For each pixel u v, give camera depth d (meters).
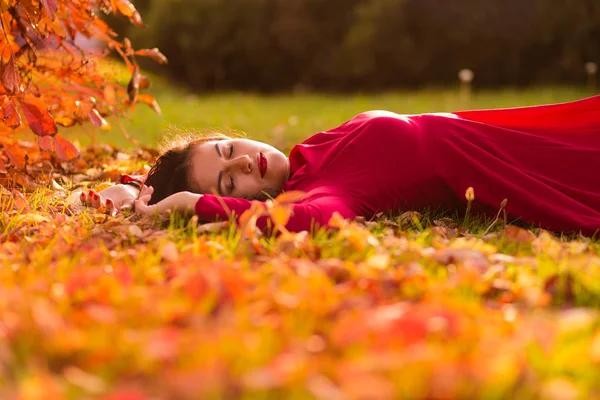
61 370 1.62
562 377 1.58
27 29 3.82
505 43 18.05
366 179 3.18
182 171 3.24
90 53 4.39
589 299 2.17
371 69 18.47
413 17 18.38
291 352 1.63
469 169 3.26
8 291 1.94
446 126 3.31
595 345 1.64
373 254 2.52
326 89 19.14
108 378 1.55
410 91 17.89
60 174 4.46
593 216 3.19
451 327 1.73
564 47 17.52
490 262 2.46
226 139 3.42
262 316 1.87
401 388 1.45
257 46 19.17
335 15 19.06
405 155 3.22
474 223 3.25
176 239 2.76
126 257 2.44
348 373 1.50
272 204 2.55
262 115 10.10
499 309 2.07
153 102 4.46
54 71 4.28
